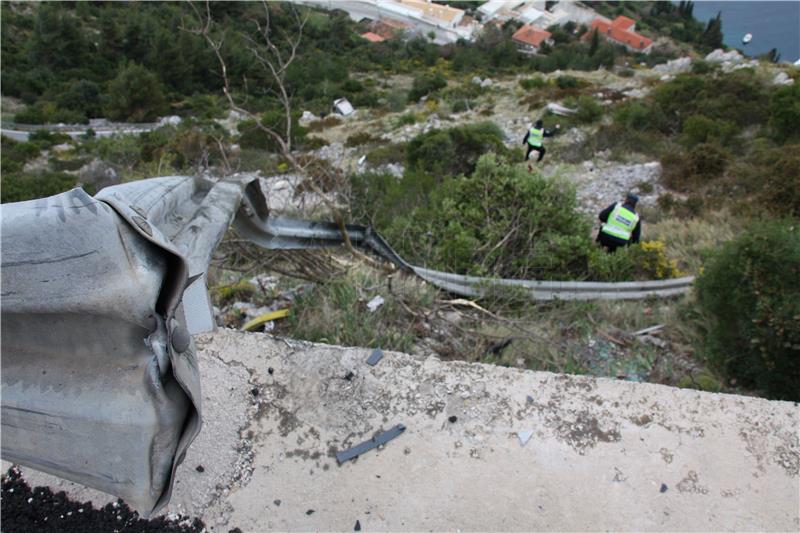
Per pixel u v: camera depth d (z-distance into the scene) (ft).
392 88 133.80
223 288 13.60
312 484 6.75
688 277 19.16
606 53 154.51
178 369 3.29
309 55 142.72
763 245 12.76
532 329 14.12
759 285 12.42
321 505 6.56
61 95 132.67
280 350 8.25
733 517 6.50
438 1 281.33
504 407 7.59
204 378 7.79
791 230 12.92
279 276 15.06
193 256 5.57
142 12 183.93
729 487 6.77
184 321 3.95
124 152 55.72
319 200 20.29
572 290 17.19
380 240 13.93
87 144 89.40
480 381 7.91
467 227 19.29
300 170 13.83
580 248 18.80
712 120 51.96
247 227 9.71
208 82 159.12
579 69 146.92
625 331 15.21
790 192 29.04
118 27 166.61
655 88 71.56
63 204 2.92
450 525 6.38
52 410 3.38
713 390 12.81
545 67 157.48
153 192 5.97
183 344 3.36
